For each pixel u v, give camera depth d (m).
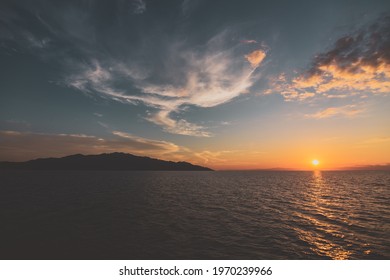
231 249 14.57
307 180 94.06
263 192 48.41
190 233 17.84
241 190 52.78
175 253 13.90
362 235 17.22
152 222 21.30
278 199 37.19
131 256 13.41
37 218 22.00
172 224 20.61
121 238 16.45
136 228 19.12
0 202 31.02
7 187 52.06
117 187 57.53
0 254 13.37
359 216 23.53
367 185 64.75
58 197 37.03
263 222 21.39
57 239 16.02
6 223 19.88
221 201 35.16
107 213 25.00
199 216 24.09
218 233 17.88
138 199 36.62
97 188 53.75
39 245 14.81
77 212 25.22
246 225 20.31
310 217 23.34
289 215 24.42
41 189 49.06
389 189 52.34
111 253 13.79
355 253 13.86
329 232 18.03
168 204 31.92
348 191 48.72
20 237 16.27
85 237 16.53
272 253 13.91
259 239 16.39
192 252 14.06
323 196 40.59
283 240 16.17
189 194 44.69
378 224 20.33
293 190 51.91
